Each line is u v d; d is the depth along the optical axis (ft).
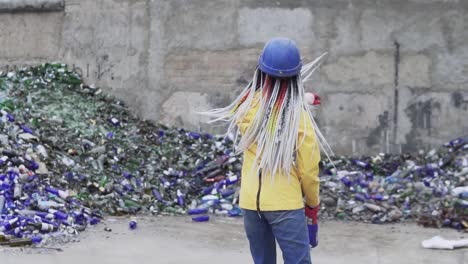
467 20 29.09
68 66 33.83
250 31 31.01
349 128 30.14
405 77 29.66
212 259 19.02
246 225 13.73
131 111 32.55
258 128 13.02
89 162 26.58
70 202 23.11
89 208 23.54
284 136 12.78
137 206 24.99
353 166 29.19
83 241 20.26
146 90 32.37
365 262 19.27
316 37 30.35
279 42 13.12
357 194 26.40
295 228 12.96
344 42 30.07
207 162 28.84
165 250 19.80
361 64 29.99
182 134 31.30
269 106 13.00
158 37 32.12
